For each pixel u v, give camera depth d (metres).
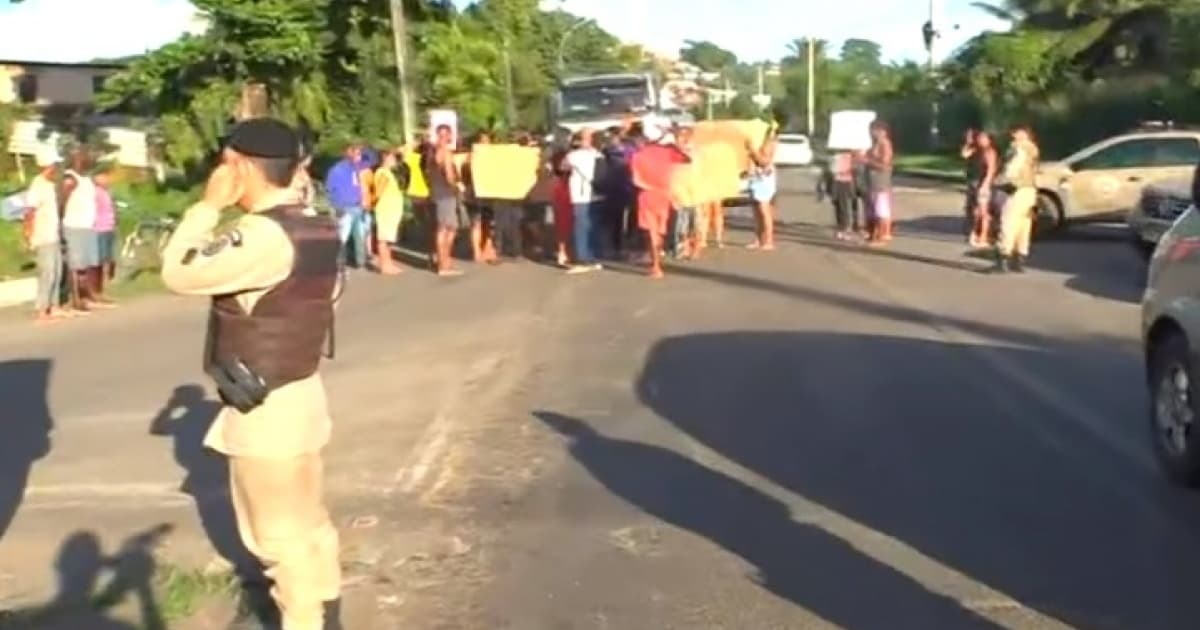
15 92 53.47
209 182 5.17
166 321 16.50
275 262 5.03
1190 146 24.45
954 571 6.50
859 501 7.68
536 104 61.19
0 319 17.12
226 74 35.78
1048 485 7.93
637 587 6.40
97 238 17.64
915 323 13.98
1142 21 49.72
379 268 21.06
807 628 5.84
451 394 11.02
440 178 20.42
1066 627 5.80
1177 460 7.91
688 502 7.75
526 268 20.91
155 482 8.56
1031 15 55.88
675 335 13.62
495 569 6.71
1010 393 10.44
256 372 5.11
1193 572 6.44
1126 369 11.38
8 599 6.47
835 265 19.83
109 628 6.09
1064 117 46.34
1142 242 19.31
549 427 9.72
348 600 6.33
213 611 6.26
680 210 21.19
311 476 5.35
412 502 7.91
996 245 19.62
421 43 38.72
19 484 8.59
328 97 36.34
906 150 67.94
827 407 10.08
